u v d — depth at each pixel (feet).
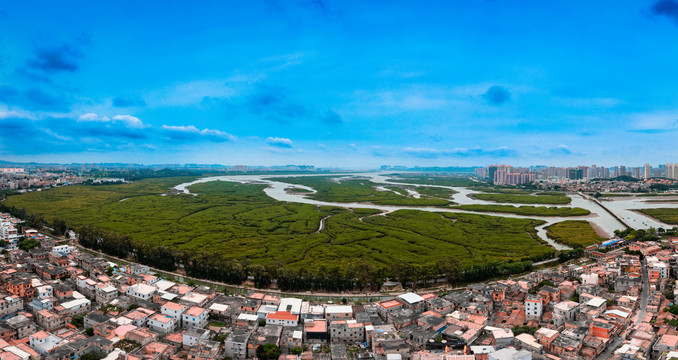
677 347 540.52
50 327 635.66
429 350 579.89
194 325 650.02
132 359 534.37
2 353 523.70
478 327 621.72
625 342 570.87
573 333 582.76
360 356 571.28
